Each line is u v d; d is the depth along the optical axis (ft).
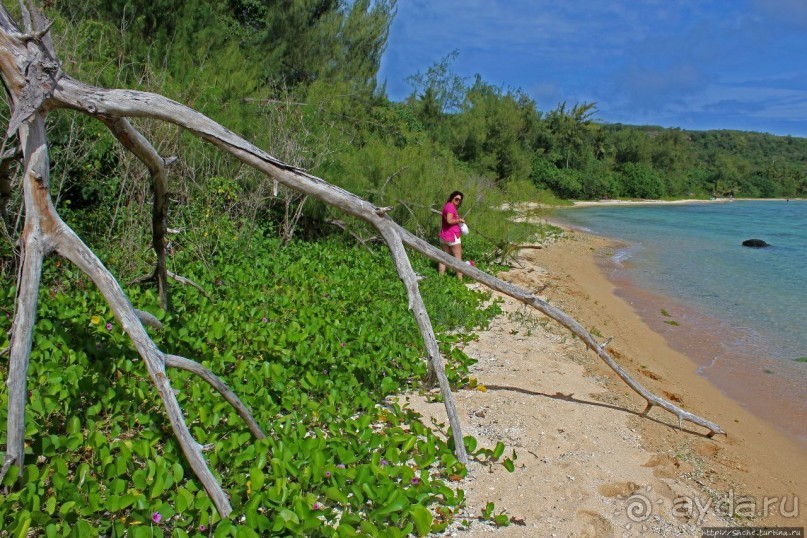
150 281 24.12
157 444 14.60
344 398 17.84
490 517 13.93
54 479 11.93
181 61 42.63
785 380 28.37
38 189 12.60
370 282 30.99
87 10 41.55
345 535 11.74
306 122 40.78
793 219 125.70
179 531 11.17
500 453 16.06
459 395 20.30
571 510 14.70
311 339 21.65
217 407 15.30
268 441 14.03
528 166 121.29
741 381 28.12
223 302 23.39
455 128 115.44
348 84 57.00
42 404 13.92
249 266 29.84
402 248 15.28
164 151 28.45
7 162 15.43
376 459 14.33
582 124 190.70
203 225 31.30
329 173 40.37
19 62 12.61
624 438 18.86
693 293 47.03
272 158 13.78
